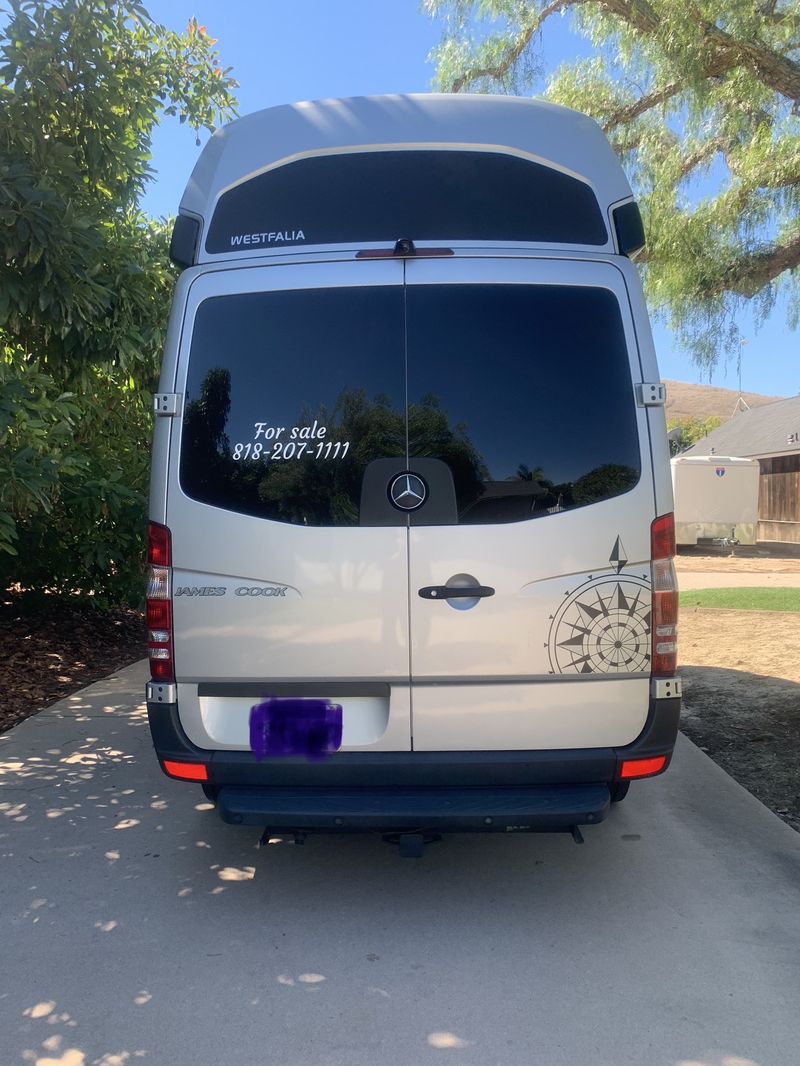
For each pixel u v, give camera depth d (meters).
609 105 7.58
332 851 4.14
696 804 4.60
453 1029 2.80
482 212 3.46
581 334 3.32
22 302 5.37
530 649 3.23
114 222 7.33
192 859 4.04
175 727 3.31
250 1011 2.90
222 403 3.32
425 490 3.24
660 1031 2.78
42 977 3.09
